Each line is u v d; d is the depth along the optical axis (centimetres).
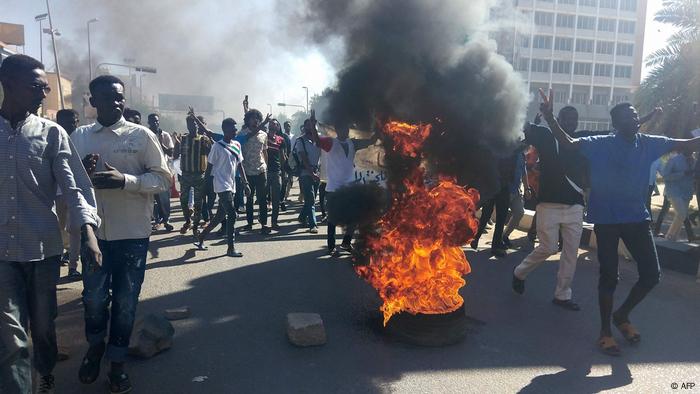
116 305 286
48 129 244
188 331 381
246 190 659
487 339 383
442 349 362
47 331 255
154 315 356
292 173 970
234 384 303
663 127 1540
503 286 521
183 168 716
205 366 325
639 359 354
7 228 231
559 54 6681
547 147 446
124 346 287
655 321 430
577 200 448
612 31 6844
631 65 7006
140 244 292
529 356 354
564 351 364
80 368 293
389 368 329
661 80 1522
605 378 324
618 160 366
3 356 230
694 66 1476
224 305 440
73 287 475
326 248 664
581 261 634
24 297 242
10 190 231
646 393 305
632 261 638
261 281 512
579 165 442
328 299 461
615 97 7044
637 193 368
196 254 622
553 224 450
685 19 1525
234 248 628
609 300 368
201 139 712
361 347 360
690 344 382
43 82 238
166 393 290
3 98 236
